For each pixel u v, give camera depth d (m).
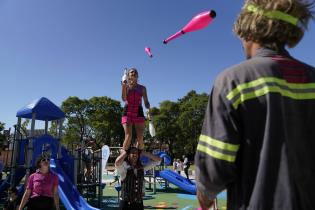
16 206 8.33
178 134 54.22
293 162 1.26
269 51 1.46
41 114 12.05
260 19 1.48
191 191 15.45
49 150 11.55
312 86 1.42
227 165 1.29
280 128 1.28
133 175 5.04
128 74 5.61
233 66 1.44
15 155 11.59
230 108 1.33
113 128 53.50
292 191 1.22
